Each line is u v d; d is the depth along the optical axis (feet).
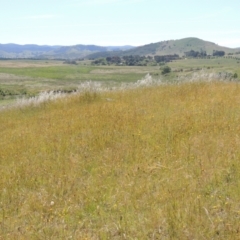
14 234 14.69
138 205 15.87
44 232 14.65
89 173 20.31
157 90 46.42
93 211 16.06
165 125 26.53
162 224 14.05
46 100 53.01
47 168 21.65
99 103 42.45
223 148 20.38
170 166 19.27
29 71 652.48
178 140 23.00
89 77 549.13
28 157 24.40
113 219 15.07
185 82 50.49
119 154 22.04
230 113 28.25
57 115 38.83
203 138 22.57
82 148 24.58
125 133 26.27
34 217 16.26
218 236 12.82
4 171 22.17
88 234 14.17
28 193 18.79
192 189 16.26
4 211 16.98
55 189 18.63
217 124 25.39
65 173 20.49
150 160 20.47
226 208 14.42
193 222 13.78
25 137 30.27
